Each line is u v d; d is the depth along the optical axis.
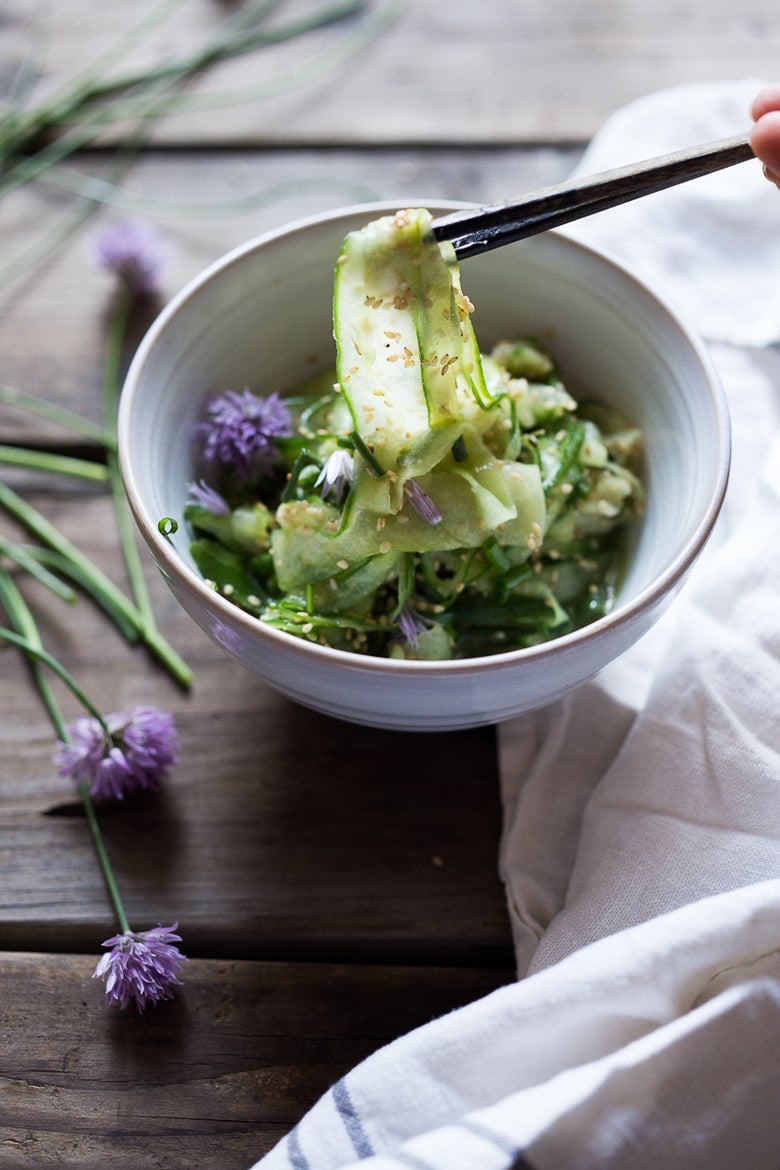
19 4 0.68
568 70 0.65
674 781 0.48
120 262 0.59
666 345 0.49
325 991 0.47
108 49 0.66
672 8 0.67
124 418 0.46
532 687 0.44
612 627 0.43
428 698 0.44
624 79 0.65
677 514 0.47
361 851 0.49
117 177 0.63
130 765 0.50
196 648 0.53
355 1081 0.43
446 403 0.45
